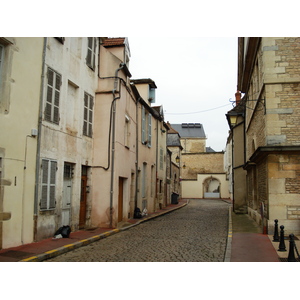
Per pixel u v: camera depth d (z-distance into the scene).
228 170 40.31
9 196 7.77
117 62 13.31
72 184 11.20
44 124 9.26
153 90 21.53
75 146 11.27
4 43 7.81
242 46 16.58
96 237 10.11
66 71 10.67
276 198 10.52
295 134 10.49
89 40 12.63
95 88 13.08
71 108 11.31
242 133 21.69
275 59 10.86
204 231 12.39
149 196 20.47
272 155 10.62
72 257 7.59
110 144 12.85
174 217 18.50
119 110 13.31
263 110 11.45
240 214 19.88
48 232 9.40
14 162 7.96
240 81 19.05
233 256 7.54
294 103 10.63
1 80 7.75
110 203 12.52
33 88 8.82
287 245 8.88
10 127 7.85
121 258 7.48
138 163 17.80
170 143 40.97
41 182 9.05
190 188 45.09
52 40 9.84
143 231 12.39
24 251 7.53
